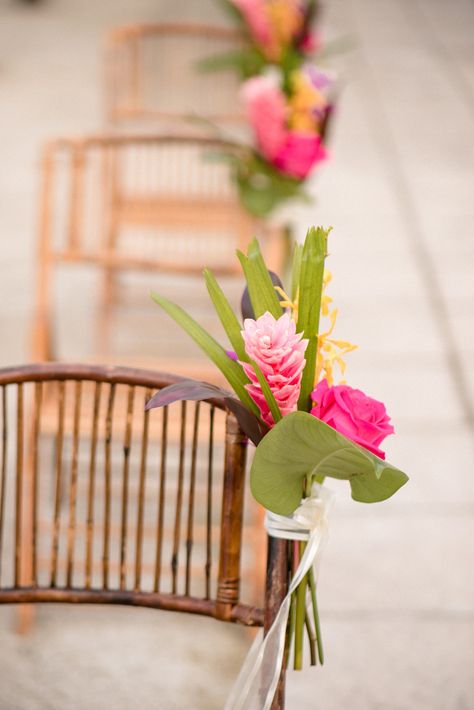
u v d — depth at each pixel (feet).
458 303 14.35
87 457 10.24
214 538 9.48
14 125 20.03
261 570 8.57
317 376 4.72
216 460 10.58
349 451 4.20
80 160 9.91
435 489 10.68
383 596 9.17
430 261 15.51
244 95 10.75
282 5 13.06
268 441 4.25
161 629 8.80
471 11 31.40
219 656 8.46
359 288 14.65
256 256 4.66
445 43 27.55
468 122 21.40
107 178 11.74
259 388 4.57
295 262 4.85
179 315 4.75
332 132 20.56
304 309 4.52
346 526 10.10
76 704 7.79
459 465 11.07
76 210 9.89
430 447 11.34
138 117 13.76
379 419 4.41
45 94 21.91
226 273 9.53
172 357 12.91
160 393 4.61
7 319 13.55
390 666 8.32
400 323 13.78
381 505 10.44
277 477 4.49
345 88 23.45
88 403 8.64
